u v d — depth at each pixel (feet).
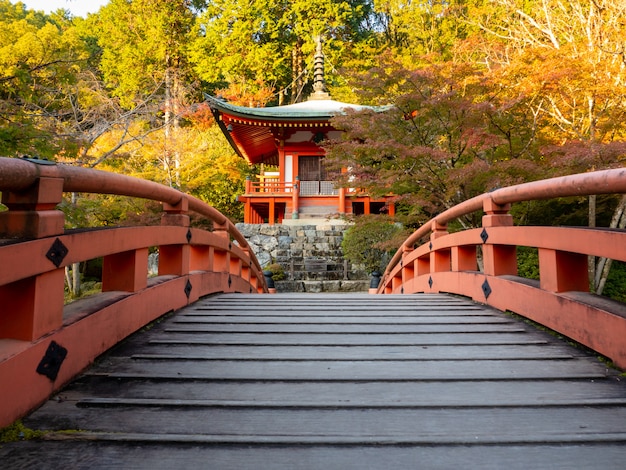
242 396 5.83
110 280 8.91
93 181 7.03
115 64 77.97
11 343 5.26
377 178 25.04
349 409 5.49
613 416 5.34
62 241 5.98
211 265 15.16
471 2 49.90
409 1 62.59
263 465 4.19
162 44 75.82
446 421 5.16
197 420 5.11
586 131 24.75
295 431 4.87
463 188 22.98
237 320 10.38
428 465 4.21
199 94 74.13
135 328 8.77
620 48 23.86
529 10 36.17
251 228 45.55
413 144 24.70
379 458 4.33
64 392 5.88
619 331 6.89
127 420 5.08
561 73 20.57
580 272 8.86
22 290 5.46
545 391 6.10
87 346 6.77
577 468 4.17
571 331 8.18
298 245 44.06
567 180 7.85
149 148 48.65
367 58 70.54
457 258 14.53
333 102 54.39
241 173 65.41
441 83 23.53
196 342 8.36
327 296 15.17
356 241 39.50
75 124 28.17
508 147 24.68
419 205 24.43
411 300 13.76
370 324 10.05
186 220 12.34
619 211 24.26
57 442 4.55
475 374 6.73
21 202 5.59
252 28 78.38
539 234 9.30
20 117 16.26
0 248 4.80
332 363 7.25
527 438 4.70
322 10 77.56
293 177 54.39
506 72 22.80
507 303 10.99
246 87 73.97
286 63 84.74
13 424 4.83
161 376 6.48
